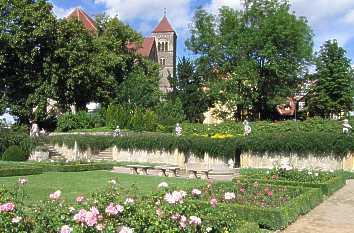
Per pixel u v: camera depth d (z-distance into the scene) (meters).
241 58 51.44
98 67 47.50
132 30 58.19
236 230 8.71
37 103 42.78
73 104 48.44
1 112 42.78
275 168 21.69
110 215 7.31
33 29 41.97
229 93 50.19
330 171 26.55
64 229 6.41
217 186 15.88
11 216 6.93
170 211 7.55
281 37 49.31
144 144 36.06
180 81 52.66
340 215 13.82
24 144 35.97
